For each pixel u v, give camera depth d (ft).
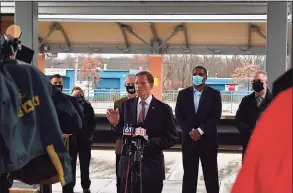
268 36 22.90
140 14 34.35
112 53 55.93
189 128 19.49
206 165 19.35
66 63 129.90
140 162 13.60
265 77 18.67
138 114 14.35
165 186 26.07
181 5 33.47
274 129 4.74
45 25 51.11
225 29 49.32
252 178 4.78
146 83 14.28
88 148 22.84
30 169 7.77
